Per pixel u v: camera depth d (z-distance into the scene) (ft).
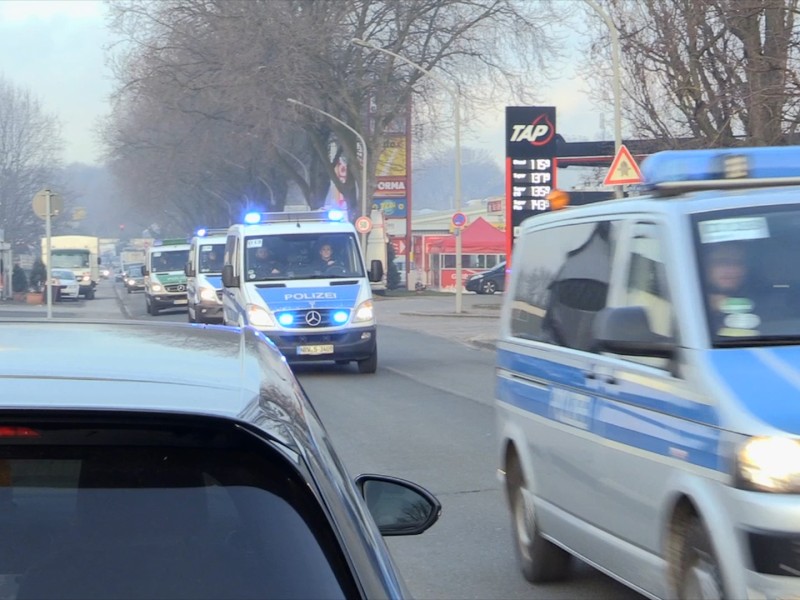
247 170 215.10
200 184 245.24
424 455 36.91
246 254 62.90
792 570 13.64
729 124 62.44
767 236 16.96
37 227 260.83
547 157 106.01
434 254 215.31
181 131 196.03
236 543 8.09
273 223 65.31
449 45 152.15
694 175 18.47
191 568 7.97
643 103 69.62
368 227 143.02
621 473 17.30
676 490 15.48
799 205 17.46
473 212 290.15
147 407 8.21
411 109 158.20
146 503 8.14
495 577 22.38
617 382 17.57
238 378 9.59
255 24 141.59
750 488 13.92
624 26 70.64
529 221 23.76
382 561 8.66
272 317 60.75
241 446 8.36
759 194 17.63
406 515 13.00
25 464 8.10
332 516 8.32
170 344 11.03
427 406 49.83
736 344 15.61
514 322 23.32
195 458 8.33
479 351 80.89
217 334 12.30
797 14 59.93
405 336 96.02
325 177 193.36
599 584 21.81
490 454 37.06
